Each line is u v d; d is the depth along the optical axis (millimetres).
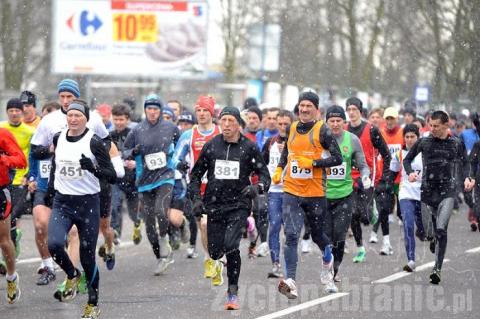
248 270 23922
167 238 23359
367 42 78562
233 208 18734
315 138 19406
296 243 19406
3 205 18469
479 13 57062
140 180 23406
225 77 80250
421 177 24062
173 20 62406
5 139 18609
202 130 23141
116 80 74375
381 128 33375
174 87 87750
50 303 19234
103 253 22812
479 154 23344
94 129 19609
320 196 19578
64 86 20109
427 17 66500
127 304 19203
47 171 20938
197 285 21656
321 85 79312
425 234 23266
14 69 67875
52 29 62094
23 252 27219
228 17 80188
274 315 17969
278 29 65062
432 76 78688
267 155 24469
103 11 62219
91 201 17625
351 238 31000
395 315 18062
